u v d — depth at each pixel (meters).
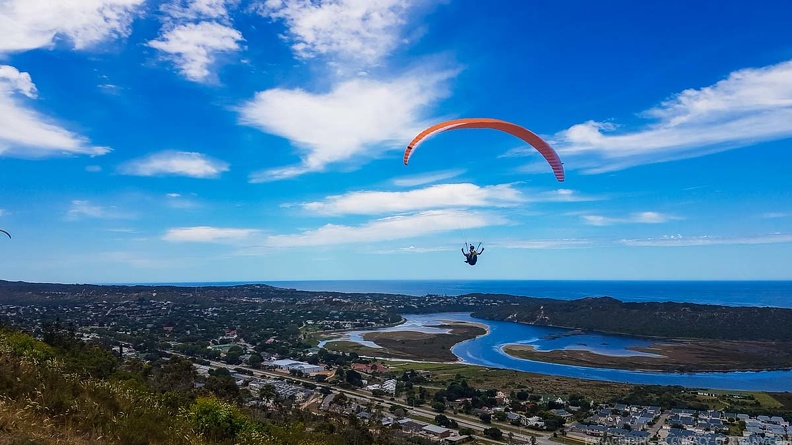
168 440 10.98
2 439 8.13
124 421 10.72
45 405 10.37
